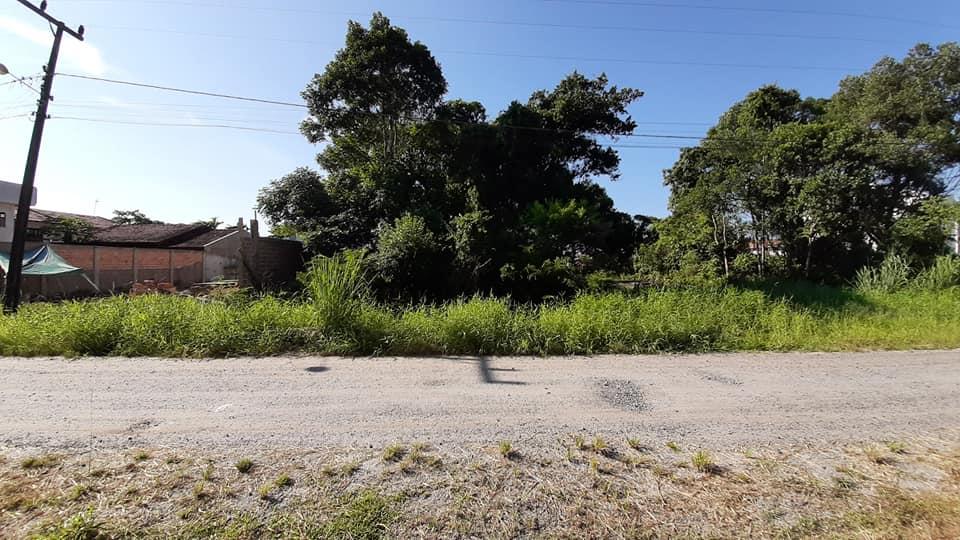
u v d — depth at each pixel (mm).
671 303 8227
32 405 3844
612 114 19016
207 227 28312
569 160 19688
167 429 3344
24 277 16406
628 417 3740
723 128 20656
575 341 6379
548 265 12461
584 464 2875
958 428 3594
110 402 3947
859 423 3674
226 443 3098
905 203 16078
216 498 2398
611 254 18391
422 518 2262
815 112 19656
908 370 5438
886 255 15070
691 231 17922
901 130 16359
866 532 2227
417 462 2848
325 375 4945
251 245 15625
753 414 3852
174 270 22125
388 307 7773
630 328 6805
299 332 6297
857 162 14414
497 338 6402
